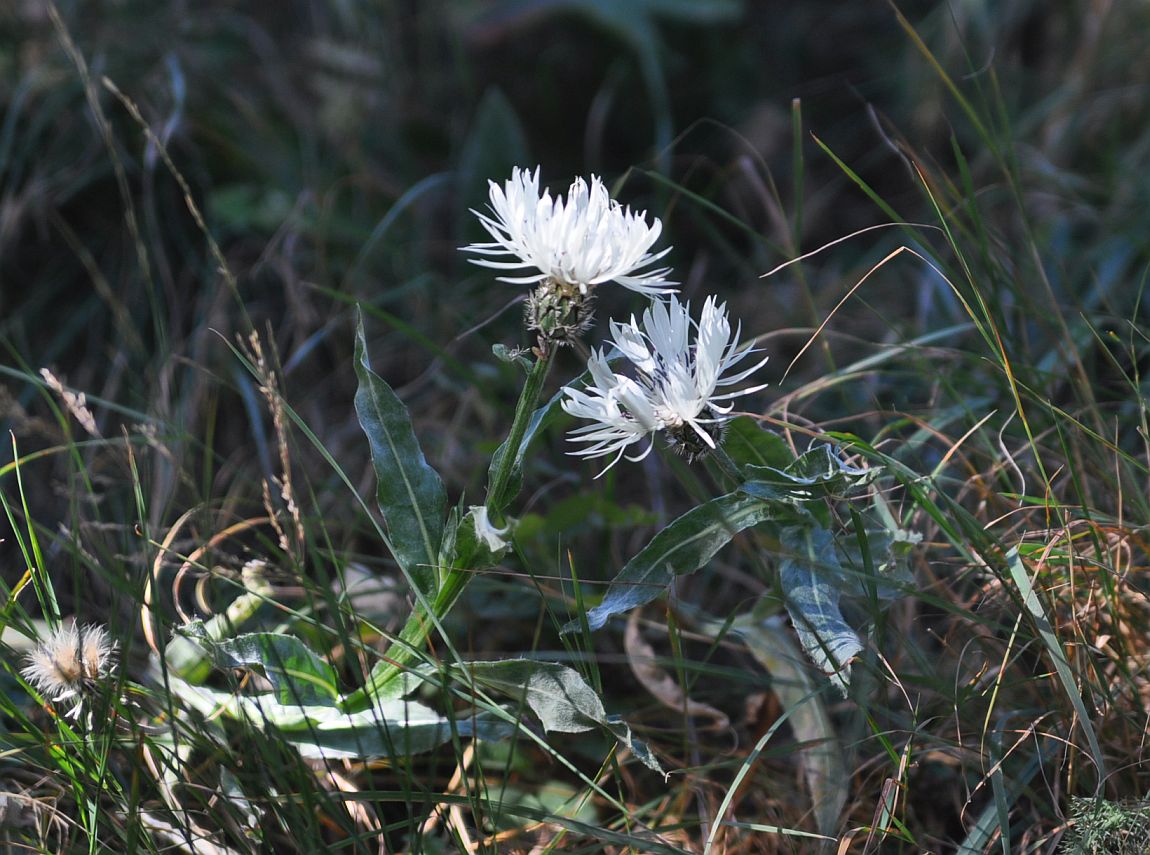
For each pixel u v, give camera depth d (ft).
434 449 3.62
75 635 2.91
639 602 2.92
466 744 3.14
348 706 2.96
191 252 3.85
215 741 2.95
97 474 3.43
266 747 2.91
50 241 3.86
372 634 3.20
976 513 3.18
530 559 3.36
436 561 2.93
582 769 3.17
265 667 2.94
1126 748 2.97
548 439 3.52
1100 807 2.88
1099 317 3.44
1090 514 3.07
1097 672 2.96
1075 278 3.75
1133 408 3.32
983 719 3.05
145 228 3.87
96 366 3.74
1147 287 3.63
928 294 3.63
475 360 3.78
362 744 2.95
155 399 3.46
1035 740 2.99
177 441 3.36
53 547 3.29
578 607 2.93
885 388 3.56
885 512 3.04
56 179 3.83
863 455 3.15
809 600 2.92
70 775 2.89
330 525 3.35
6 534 3.42
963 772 2.98
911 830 3.04
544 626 3.34
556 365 3.76
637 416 2.85
